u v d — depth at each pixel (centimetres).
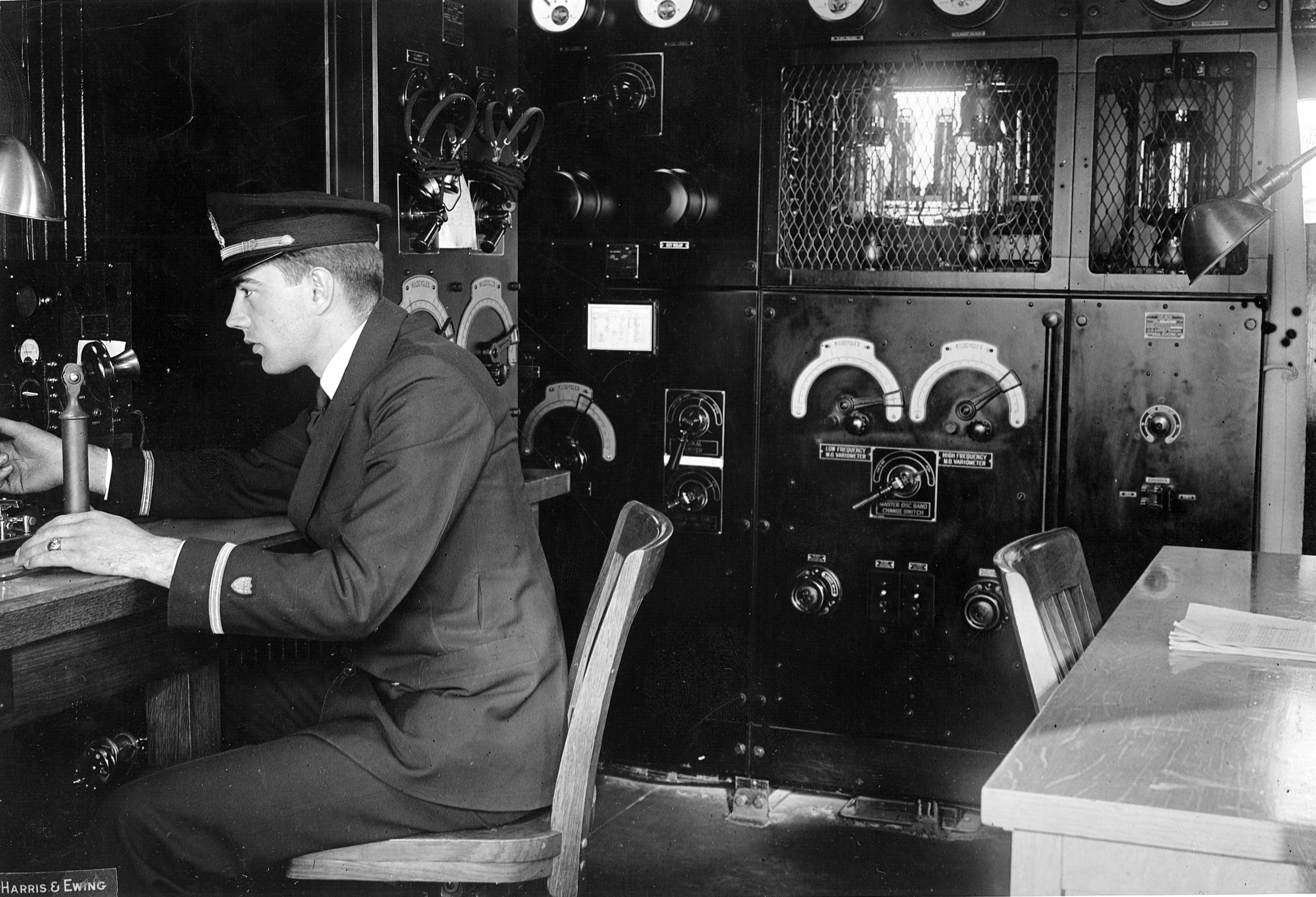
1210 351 307
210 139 294
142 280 287
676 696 352
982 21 312
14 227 271
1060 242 313
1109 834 128
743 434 340
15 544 210
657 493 350
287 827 185
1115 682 172
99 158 283
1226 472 309
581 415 354
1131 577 317
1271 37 297
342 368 211
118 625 198
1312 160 312
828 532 336
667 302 344
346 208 208
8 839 243
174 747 220
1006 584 198
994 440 322
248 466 244
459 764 190
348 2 293
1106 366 314
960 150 321
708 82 334
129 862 181
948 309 322
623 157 344
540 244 355
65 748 246
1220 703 162
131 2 282
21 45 268
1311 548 322
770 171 332
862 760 338
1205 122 308
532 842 187
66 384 207
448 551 199
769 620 343
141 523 238
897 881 302
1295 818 123
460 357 209
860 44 322
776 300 335
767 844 324
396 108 303
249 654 242
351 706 202
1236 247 298
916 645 332
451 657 197
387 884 254
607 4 341
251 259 203
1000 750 327
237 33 294
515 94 328
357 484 204
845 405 329
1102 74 313
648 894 292
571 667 216
